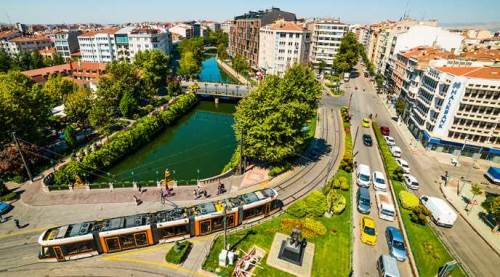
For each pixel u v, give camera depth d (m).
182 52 158.75
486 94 53.00
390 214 38.34
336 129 70.38
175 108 81.06
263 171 49.66
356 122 76.12
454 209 42.62
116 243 30.27
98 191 41.97
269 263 30.11
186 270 29.23
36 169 47.53
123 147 56.34
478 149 57.50
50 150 53.78
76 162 46.72
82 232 29.28
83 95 64.25
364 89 111.50
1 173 43.28
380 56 126.06
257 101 47.19
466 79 53.69
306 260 30.66
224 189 43.78
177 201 40.38
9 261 29.62
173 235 32.28
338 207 38.66
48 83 76.81
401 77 90.44
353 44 115.69
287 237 33.59
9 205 37.72
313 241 33.38
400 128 73.44
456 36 98.44
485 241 36.31
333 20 153.00
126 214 37.22
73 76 105.69
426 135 61.81
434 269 30.67
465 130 57.00
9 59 113.25
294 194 43.34
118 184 43.00
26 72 98.38
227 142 67.44
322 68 134.75
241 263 29.61
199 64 138.50
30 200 39.53
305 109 48.66
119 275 28.44
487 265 32.53
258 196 36.66
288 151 46.78
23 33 179.88
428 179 50.69
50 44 166.38
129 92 74.12
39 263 29.41
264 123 44.84
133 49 134.12
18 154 44.31
